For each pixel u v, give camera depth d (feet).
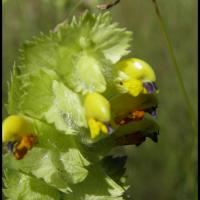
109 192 0.53
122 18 1.20
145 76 0.51
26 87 0.51
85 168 0.53
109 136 0.53
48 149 0.52
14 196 0.52
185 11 1.21
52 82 0.51
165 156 1.06
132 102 0.52
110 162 0.55
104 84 0.49
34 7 1.04
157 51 1.19
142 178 1.06
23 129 0.50
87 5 0.73
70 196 0.53
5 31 1.02
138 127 0.54
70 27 0.51
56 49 0.51
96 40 0.51
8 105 0.51
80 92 0.50
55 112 0.51
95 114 0.48
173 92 1.15
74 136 0.52
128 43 0.51
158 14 0.68
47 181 0.51
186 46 1.19
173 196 1.02
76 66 0.51
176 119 1.10
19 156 0.50
